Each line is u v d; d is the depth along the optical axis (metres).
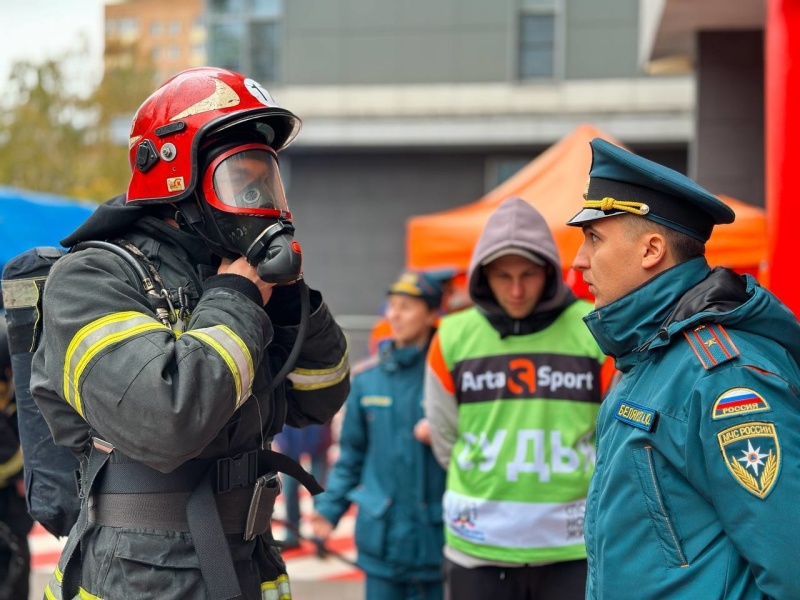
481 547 3.15
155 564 1.82
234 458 1.93
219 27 16.20
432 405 3.38
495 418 3.19
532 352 3.21
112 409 1.72
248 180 1.92
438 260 5.79
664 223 1.86
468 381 3.25
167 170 1.92
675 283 1.86
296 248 1.88
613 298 1.91
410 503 3.80
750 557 1.63
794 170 3.26
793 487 1.60
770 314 1.76
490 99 15.40
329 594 5.64
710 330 1.75
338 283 15.65
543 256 3.12
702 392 1.69
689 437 1.70
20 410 2.21
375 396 3.94
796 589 1.59
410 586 3.84
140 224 1.99
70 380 1.78
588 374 3.17
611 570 1.81
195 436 1.71
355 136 15.29
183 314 1.92
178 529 1.85
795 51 3.24
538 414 3.16
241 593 1.83
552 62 15.31
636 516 1.78
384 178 15.59
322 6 15.69
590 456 3.17
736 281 1.83
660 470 1.76
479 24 15.41
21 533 3.70
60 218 5.77
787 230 3.26
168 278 1.96
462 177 15.46
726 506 1.65
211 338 1.77
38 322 2.11
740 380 1.67
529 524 3.10
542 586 3.16
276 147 2.15
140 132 1.96
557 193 5.40
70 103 21.25
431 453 3.84
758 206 8.47
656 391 1.79
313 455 6.59
